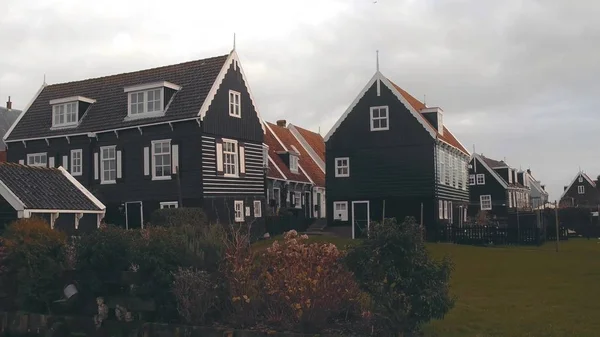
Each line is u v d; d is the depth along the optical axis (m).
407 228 10.56
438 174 33.25
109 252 13.06
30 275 13.73
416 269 10.38
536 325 11.13
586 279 16.70
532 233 30.45
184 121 28.16
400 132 33.25
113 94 32.41
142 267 12.74
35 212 17.33
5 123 48.28
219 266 12.56
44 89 35.81
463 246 29.06
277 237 31.94
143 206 29.28
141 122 29.28
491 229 30.98
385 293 10.39
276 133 45.44
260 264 12.24
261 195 32.69
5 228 15.33
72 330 13.34
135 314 12.98
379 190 33.56
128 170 29.91
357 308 11.70
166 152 28.86
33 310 14.03
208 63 30.48
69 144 31.95
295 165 43.22
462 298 13.93
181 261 12.70
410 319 10.34
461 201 40.56
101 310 13.16
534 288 15.27
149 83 29.20
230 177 29.88
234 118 30.59
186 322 12.32
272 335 11.13
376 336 10.66
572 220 45.91
